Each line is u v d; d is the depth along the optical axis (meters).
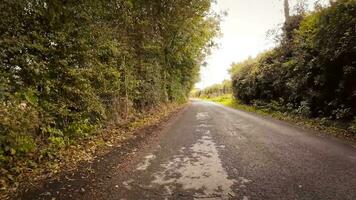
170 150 7.34
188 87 40.75
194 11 17.00
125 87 11.33
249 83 24.67
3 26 5.34
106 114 9.70
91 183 4.86
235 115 16.92
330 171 5.40
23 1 5.58
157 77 17.33
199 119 14.68
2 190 4.42
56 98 6.86
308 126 11.27
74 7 7.02
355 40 9.05
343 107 10.50
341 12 9.77
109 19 9.82
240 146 7.72
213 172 5.47
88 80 7.86
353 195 4.30
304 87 13.70
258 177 5.14
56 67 6.70
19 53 5.66
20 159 5.49
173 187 4.71
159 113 16.83
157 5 14.66
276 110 17.47
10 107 5.27
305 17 14.32
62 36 6.59
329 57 10.43
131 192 4.50
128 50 11.78
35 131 6.13
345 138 8.62
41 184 4.75
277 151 7.05
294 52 14.88
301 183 4.80
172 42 20.03
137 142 8.30
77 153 6.61
